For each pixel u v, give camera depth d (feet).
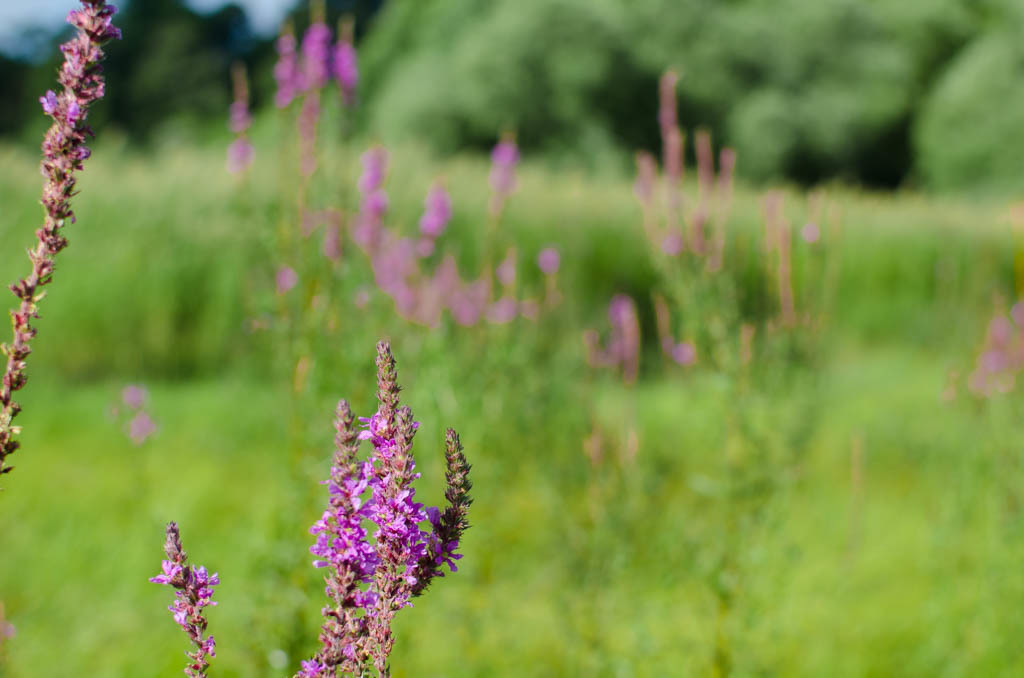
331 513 4.04
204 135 154.30
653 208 11.96
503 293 17.06
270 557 10.37
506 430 14.01
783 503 10.77
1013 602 12.41
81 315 28.32
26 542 14.07
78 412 22.59
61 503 15.84
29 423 21.09
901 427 24.30
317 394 11.12
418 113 94.84
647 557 13.07
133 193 31.53
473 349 14.78
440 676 11.25
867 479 21.34
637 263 35.91
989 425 14.14
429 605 11.47
